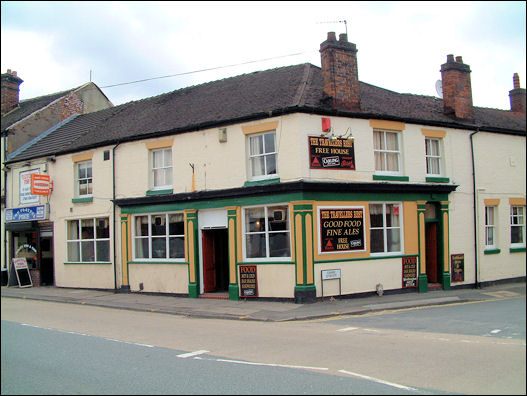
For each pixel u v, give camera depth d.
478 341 8.98
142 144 18.53
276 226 15.20
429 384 6.37
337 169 15.16
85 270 20.62
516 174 20.30
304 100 15.01
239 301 15.46
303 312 13.01
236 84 19.03
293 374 7.01
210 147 16.61
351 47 15.95
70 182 21.27
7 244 23.95
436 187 17.23
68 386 6.80
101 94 28.30
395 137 16.97
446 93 19.22
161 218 18.20
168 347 9.28
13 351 9.13
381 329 10.61
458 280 17.86
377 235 16.12
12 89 28.73
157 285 18.02
